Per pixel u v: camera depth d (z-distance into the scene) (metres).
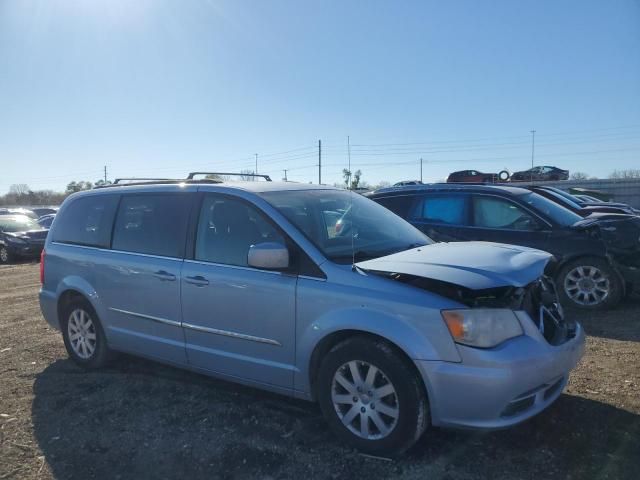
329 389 3.60
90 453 3.66
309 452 3.55
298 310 3.72
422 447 3.55
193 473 3.37
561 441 3.53
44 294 5.64
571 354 3.57
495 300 3.33
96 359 5.22
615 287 6.75
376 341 3.42
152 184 5.00
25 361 5.66
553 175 40.22
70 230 5.54
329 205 4.49
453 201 7.77
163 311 4.55
